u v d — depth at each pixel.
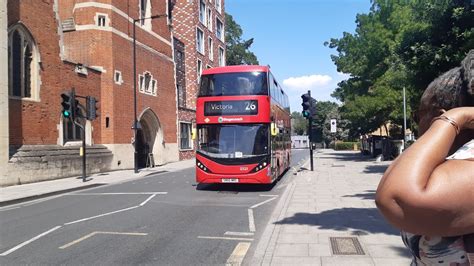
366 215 9.93
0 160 18.75
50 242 8.11
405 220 1.52
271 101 16.42
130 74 31.44
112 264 6.54
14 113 20.69
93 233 8.84
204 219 10.42
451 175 1.48
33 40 22.23
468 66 1.71
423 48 15.58
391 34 32.81
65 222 10.20
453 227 1.49
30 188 17.92
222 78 16.28
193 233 8.78
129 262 6.64
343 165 29.33
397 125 42.34
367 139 47.97
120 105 29.86
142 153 34.97
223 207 12.39
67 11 29.92
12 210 12.66
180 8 48.62
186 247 7.58
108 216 10.97
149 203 13.34
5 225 10.04
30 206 13.45
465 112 1.60
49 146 22.83
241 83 16.12
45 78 23.05
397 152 34.59
